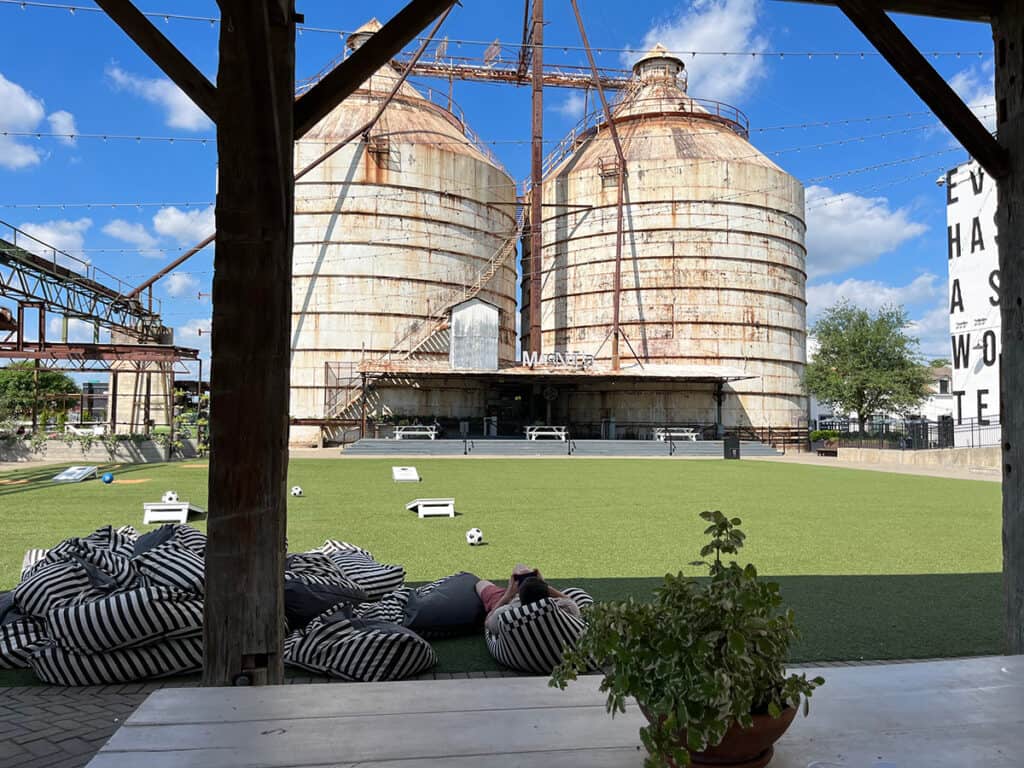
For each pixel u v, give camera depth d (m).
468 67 51.19
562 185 51.34
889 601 7.04
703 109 54.66
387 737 2.21
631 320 48.53
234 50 3.72
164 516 12.30
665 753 1.80
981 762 2.02
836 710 2.35
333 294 44.00
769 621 1.87
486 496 16.98
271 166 3.69
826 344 50.34
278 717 2.35
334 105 4.04
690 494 17.94
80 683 4.75
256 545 3.77
